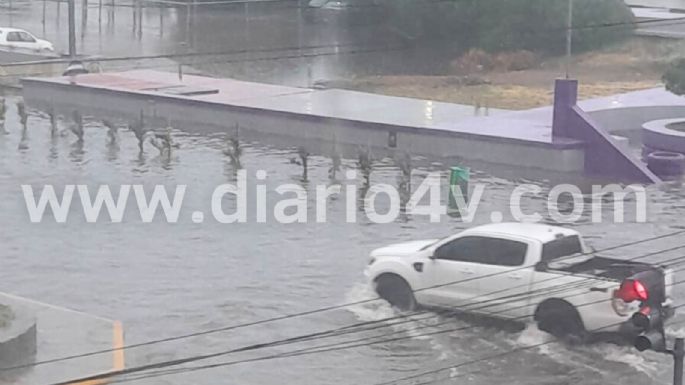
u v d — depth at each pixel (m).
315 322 22.41
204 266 26.23
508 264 21.77
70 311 22.06
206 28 68.00
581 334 21.02
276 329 22.05
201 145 40.34
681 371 13.89
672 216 31.73
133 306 23.33
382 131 40.62
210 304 23.50
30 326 19.70
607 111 43.59
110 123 42.00
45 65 53.66
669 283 21.64
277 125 42.56
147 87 47.66
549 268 21.59
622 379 19.80
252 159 38.19
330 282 25.02
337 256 27.12
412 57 58.16
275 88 49.00
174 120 45.00
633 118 44.28
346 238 28.80
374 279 23.17
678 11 68.00
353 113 42.94
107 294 24.08
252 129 43.19
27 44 57.09
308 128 41.84
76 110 46.72
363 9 61.44
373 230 29.59
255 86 49.22
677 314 22.69
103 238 28.44
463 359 20.59
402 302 22.89
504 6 57.22
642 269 21.25
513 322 21.73
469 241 22.25
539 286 21.33
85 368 19.19
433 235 29.09
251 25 68.62
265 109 42.88
